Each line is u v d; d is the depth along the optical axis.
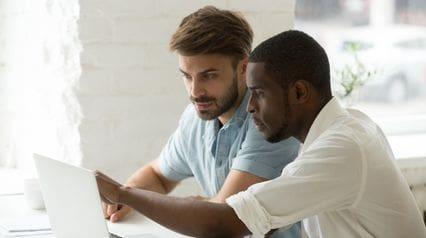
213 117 2.02
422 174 2.87
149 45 2.55
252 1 2.63
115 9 2.50
